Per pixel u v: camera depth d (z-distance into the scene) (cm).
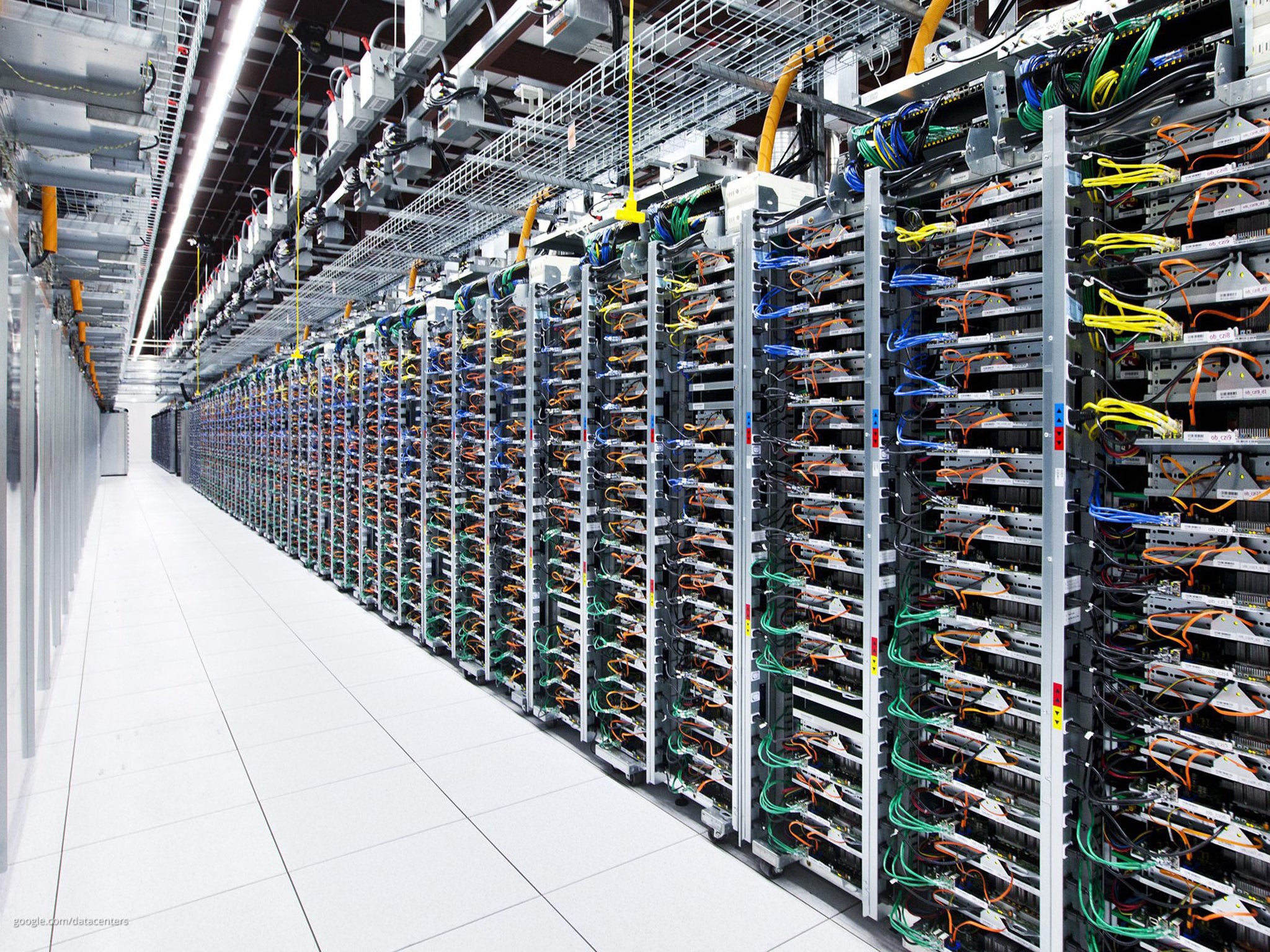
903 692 267
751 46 346
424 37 419
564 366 442
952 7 353
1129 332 211
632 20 328
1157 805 206
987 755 241
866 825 267
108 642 632
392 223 667
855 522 272
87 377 1244
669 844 326
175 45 331
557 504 440
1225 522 194
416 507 650
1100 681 216
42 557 495
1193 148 197
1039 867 228
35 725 427
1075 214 215
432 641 600
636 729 383
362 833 332
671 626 358
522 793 371
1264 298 183
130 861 309
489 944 260
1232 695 190
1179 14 200
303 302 990
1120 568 220
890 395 267
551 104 427
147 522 1466
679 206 353
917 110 255
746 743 312
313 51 641
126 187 515
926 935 248
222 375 2114
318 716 468
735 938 263
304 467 995
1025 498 244
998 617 241
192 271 1451
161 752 415
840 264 282
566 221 546
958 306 252
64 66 336
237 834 330
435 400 594
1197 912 204
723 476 336
